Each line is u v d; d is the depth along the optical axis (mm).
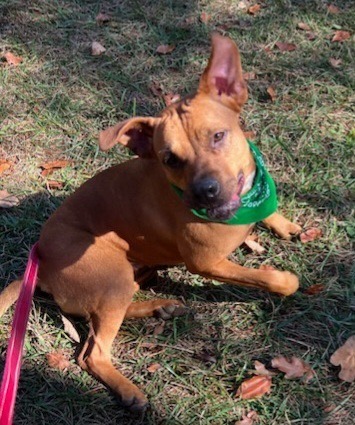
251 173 855
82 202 928
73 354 915
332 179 1081
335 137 1147
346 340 878
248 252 1002
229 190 783
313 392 833
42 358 909
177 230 869
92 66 1328
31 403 867
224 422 822
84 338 930
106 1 1470
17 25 1430
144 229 897
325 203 1050
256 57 1313
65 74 1317
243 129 1174
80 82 1298
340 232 1009
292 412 819
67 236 906
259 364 864
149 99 1262
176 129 793
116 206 907
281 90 1243
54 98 1264
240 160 815
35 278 866
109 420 841
